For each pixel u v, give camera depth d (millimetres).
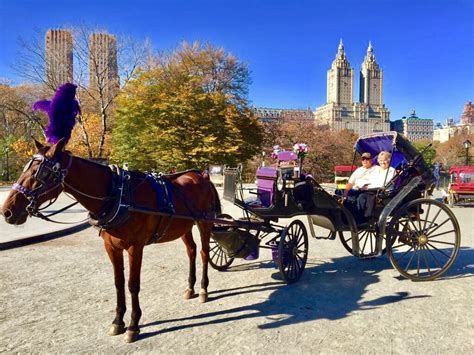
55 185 3982
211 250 7332
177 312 5176
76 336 4461
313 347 4160
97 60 32031
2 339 4371
